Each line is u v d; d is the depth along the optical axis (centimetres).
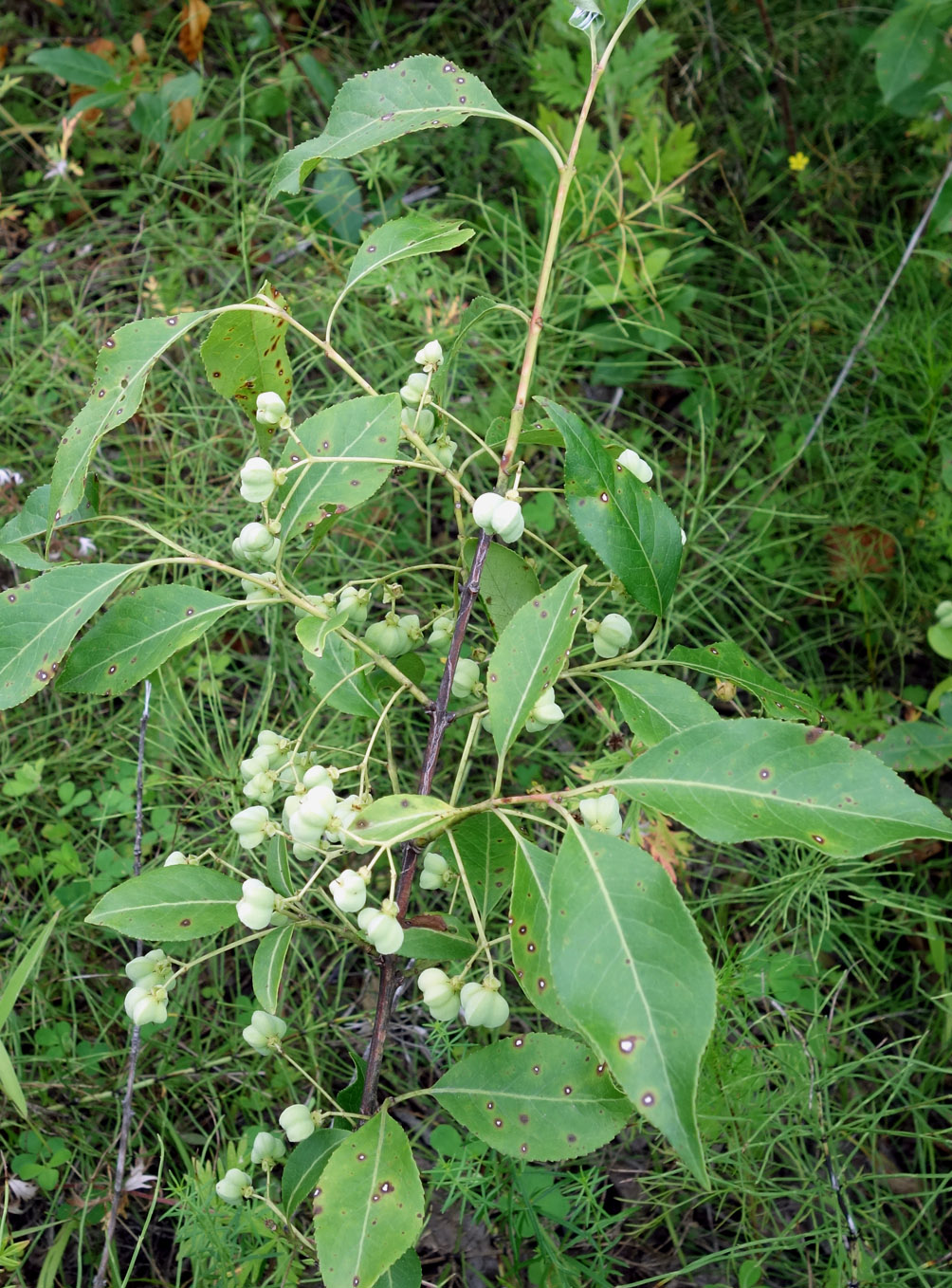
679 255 77
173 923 33
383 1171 30
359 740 57
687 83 85
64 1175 46
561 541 65
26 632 32
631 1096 24
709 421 73
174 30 90
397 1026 50
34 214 80
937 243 76
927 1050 52
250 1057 49
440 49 88
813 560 68
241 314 33
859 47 87
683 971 25
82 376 69
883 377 72
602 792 30
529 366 34
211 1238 38
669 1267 46
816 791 28
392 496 65
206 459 65
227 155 79
